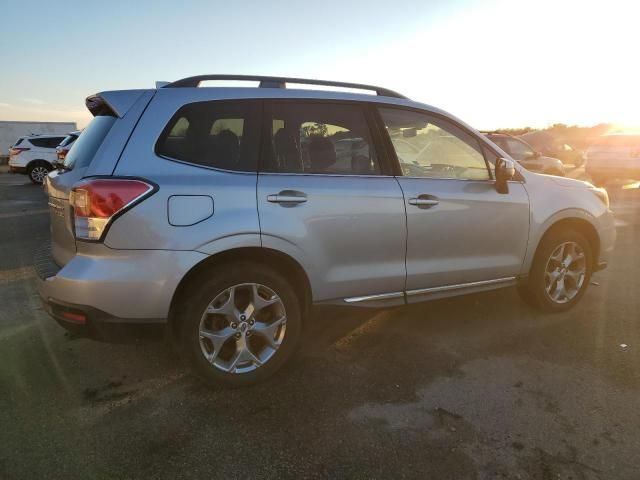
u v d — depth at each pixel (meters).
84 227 2.70
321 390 3.12
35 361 3.48
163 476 2.36
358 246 3.30
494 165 4.00
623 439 2.63
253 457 2.49
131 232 2.70
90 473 2.37
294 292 3.19
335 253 3.24
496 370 3.38
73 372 3.33
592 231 4.40
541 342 3.82
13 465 2.41
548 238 4.15
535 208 4.02
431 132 3.75
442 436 2.66
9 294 4.89
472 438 2.64
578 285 4.41
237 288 3.00
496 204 3.81
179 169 2.86
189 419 2.81
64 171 3.13
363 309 3.44
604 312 4.44
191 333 2.91
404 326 4.13
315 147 3.27
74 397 3.03
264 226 2.95
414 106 3.71
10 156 18.47
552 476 2.36
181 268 2.78
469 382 3.22
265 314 3.19
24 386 3.15
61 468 2.40
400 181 3.48
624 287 5.16
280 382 3.22
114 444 2.58
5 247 7.11
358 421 2.79
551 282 4.28
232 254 2.98
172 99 2.97
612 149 15.34
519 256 4.02
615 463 2.45
